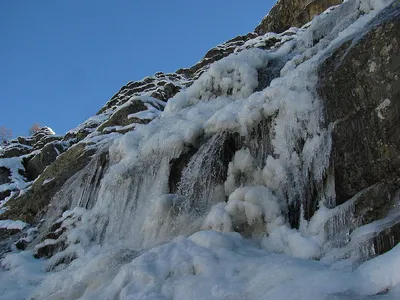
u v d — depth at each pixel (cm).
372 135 484
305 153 541
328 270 359
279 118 584
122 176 775
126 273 447
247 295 362
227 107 687
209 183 639
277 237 498
